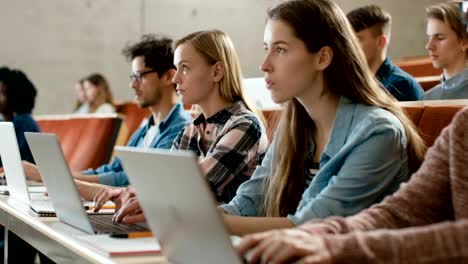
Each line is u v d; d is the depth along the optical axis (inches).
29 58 307.9
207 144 97.3
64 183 63.1
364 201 61.2
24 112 159.2
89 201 91.6
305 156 70.4
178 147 102.1
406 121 65.8
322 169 64.4
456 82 132.3
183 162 37.9
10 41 305.3
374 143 61.9
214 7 325.7
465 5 118.3
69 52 313.3
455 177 46.6
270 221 61.7
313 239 36.7
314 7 65.1
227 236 37.5
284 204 70.9
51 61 311.0
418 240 36.2
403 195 49.3
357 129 63.9
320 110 67.3
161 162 40.8
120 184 135.6
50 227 64.9
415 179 49.7
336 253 35.9
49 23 310.3
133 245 51.1
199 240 40.6
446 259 35.8
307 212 61.0
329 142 65.7
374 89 66.4
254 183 76.0
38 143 69.4
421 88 146.9
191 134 100.4
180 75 97.8
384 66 147.4
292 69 64.3
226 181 90.5
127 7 319.0
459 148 46.9
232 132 91.7
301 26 63.9
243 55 328.2
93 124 178.4
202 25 324.8
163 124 123.6
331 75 66.0
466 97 130.4
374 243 36.3
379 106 65.8
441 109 69.7
